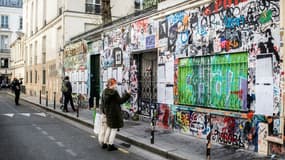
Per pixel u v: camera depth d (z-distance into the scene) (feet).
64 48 81.00
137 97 46.83
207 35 33.09
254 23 27.73
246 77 28.76
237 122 29.27
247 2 28.45
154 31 42.01
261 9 27.12
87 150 30.42
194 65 35.32
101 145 32.09
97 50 60.70
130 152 29.94
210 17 32.65
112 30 54.24
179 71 37.55
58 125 46.32
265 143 26.53
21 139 35.27
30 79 131.03
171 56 38.68
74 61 73.82
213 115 32.09
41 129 42.37
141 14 45.70
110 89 30.60
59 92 85.51
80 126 45.57
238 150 28.30
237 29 29.50
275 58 25.84
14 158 26.96
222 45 31.24
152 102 43.88
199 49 34.17
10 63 190.08
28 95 125.59
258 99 27.30
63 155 28.19
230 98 30.66
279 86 25.49
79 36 72.64
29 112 63.93
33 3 126.52
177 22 37.52
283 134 24.84
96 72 63.93
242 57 29.27
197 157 26.09
